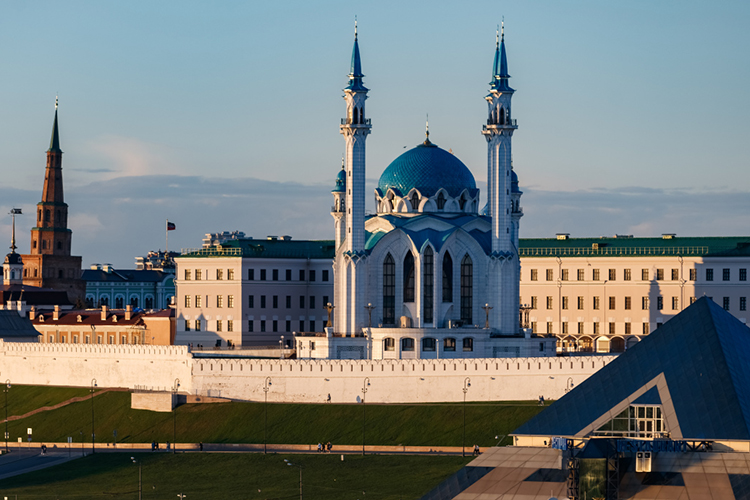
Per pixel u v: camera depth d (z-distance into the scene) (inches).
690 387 7495.1
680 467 7258.9
